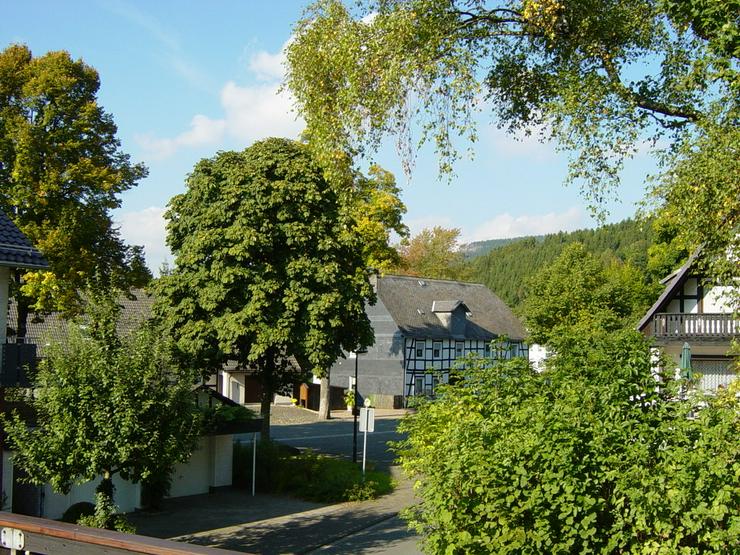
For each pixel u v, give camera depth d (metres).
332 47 13.65
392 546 19.44
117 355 14.83
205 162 28.11
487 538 6.95
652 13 12.41
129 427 14.09
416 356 59.12
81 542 4.72
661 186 12.14
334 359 28.03
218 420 24.92
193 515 23.09
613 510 6.59
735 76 10.23
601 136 12.32
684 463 6.27
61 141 30.22
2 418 14.37
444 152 12.92
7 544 5.05
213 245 26.75
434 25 12.83
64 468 14.16
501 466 6.92
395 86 12.88
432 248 88.38
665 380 7.55
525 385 8.28
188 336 26.56
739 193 11.20
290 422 47.88
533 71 13.95
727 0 9.80
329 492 25.64
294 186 26.92
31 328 34.06
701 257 12.45
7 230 18.89
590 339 8.27
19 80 30.28
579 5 12.30
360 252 29.98
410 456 9.50
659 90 12.61
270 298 26.83
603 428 6.73
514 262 129.38
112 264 31.33
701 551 6.33
